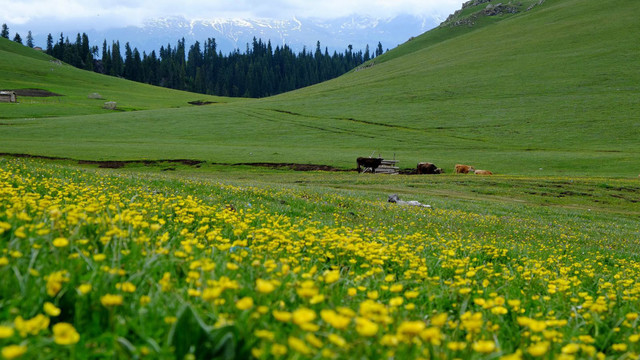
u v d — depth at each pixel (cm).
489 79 11350
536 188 4119
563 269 700
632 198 3866
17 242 331
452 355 252
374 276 456
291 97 13462
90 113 11538
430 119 8906
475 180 4459
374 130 8362
